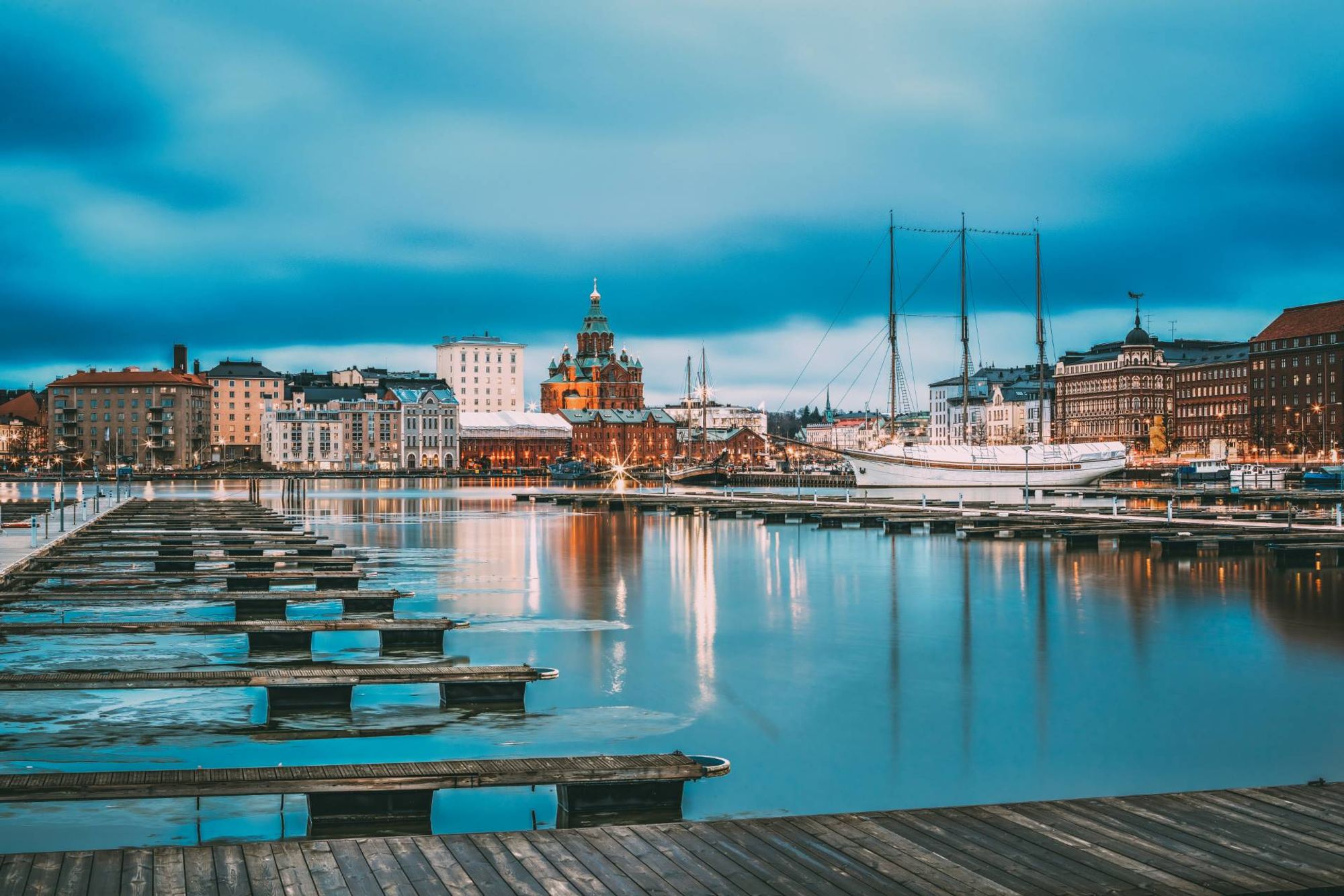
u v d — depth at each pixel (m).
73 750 26.91
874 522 109.25
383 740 27.88
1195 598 55.75
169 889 14.66
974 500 164.00
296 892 14.60
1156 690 34.12
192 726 29.05
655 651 40.81
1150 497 161.88
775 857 15.80
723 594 58.03
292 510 149.62
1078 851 15.91
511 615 50.12
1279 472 183.00
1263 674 36.69
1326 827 16.83
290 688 30.81
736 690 34.00
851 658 39.31
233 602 47.94
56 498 159.25
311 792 20.27
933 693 33.69
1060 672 36.84
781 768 25.72
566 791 21.27
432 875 15.21
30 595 48.78
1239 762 26.44
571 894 14.53
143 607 50.62
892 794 23.97
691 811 22.66
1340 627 46.38
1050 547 85.06
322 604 53.34
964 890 14.55
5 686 29.98
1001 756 26.86
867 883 14.83
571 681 35.19
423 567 73.25
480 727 29.25
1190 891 14.45
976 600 55.03
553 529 111.50
